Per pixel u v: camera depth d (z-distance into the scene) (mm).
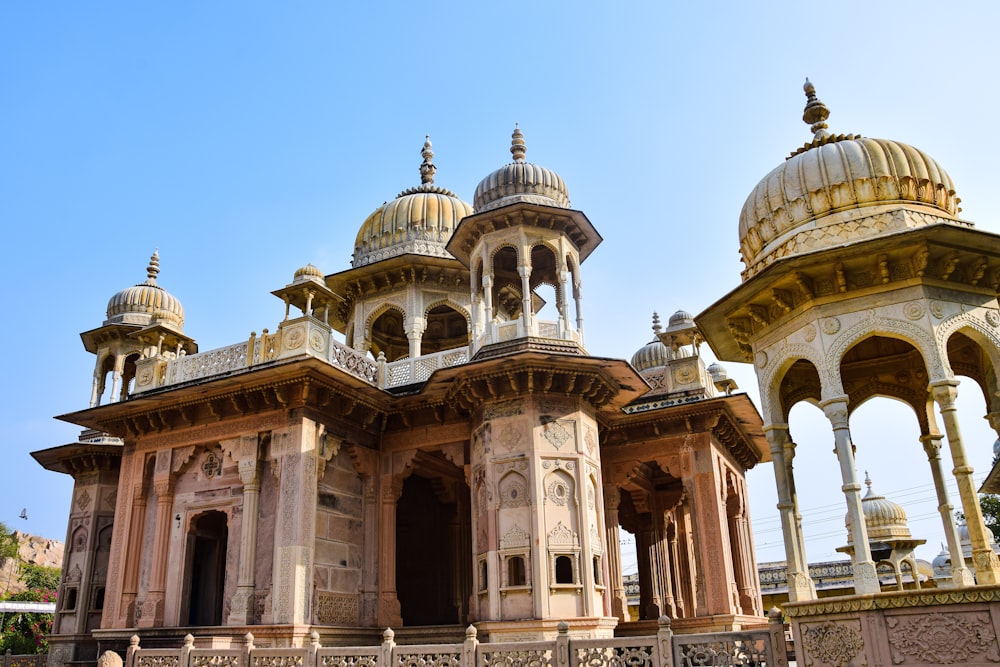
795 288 7270
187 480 12742
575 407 11867
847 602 6176
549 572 10750
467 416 12953
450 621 15203
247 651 9180
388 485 13227
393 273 15875
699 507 13602
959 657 5578
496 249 12992
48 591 36750
